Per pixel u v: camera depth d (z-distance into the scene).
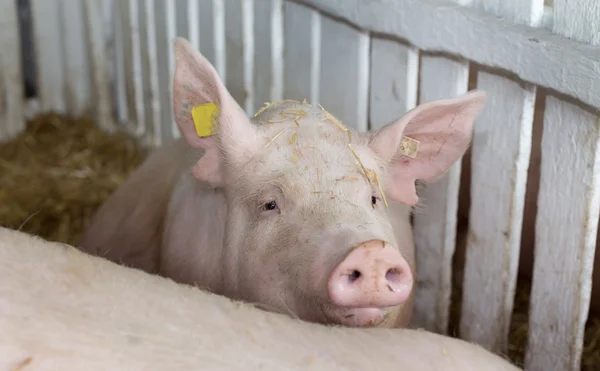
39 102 7.34
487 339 3.99
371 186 3.26
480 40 3.55
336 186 3.14
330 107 4.60
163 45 6.20
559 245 3.52
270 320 2.32
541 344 3.71
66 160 6.66
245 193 3.31
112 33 7.00
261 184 3.25
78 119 7.26
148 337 2.06
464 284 4.06
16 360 1.91
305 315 3.04
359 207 3.09
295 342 2.24
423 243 4.22
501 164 3.69
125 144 6.86
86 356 1.95
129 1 6.50
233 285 3.38
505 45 3.44
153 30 6.33
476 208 3.88
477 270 3.96
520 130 3.56
